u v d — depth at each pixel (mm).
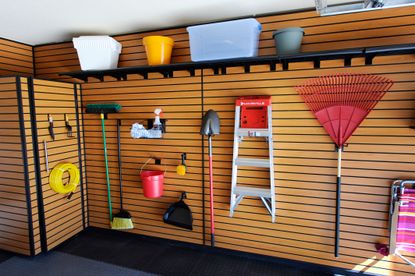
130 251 2580
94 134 2871
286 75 2145
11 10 2041
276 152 2227
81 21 2311
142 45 2598
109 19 2275
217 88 2348
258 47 2223
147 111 2607
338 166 2004
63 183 2660
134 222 2805
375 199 2010
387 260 2027
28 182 2357
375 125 1968
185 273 2229
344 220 2102
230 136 2352
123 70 2389
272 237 2324
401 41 1909
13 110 2318
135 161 2715
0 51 2697
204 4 1996
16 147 2350
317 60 2006
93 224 2982
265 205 2213
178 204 2564
